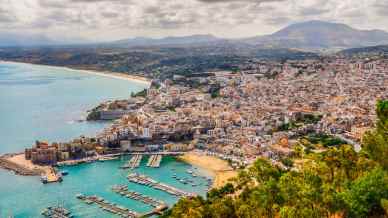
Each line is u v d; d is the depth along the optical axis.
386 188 163.62
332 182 191.38
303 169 196.62
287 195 166.88
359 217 158.25
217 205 199.75
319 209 151.00
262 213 177.00
